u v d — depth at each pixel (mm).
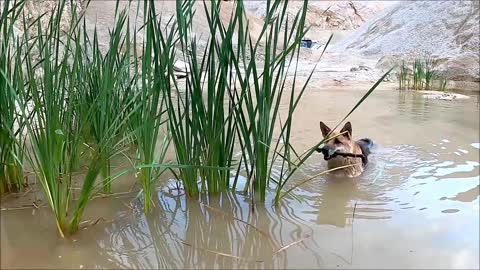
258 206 2826
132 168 2582
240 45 2809
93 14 11023
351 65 12469
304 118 5594
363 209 2779
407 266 2086
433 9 13977
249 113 2764
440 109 6219
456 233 2412
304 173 3555
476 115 5723
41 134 2367
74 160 3158
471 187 3137
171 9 13125
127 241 2346
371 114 5855
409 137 4602
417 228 2484
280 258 2172
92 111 2898
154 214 2689
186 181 2902
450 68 9680
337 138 3555
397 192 3082
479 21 11898
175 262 2145
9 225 2469
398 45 13945
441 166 3633
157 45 2691
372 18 18875
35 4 5199
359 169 3521
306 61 13664
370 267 2084
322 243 2320
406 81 9445
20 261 2104
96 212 2676
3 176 2854
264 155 2832
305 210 2773
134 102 3133
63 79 2686
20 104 2434
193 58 2744
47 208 2693
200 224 2564
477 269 2045
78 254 2189
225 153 2975
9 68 2857
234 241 2361
